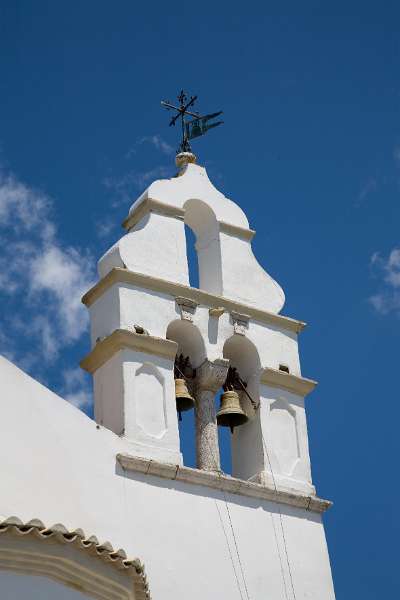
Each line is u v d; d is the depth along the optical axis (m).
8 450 27.56
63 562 25.50
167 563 28.66
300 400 32.47
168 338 31.66
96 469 28.66
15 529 25.16
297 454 31.83
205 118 34.56
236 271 32.97
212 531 29.61
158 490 29.30
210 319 31.89
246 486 30.50
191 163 34.12
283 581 30.09
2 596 24.81
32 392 28.42
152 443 29.66
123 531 28.38
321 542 31.11
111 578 26.09
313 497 31.34
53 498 27.70
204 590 28.89
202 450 30.75
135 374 30.25
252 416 31.83
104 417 30.14
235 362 32.47
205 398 31.30
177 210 32.69
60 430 28.48
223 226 33.41
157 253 31.86
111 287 31.08
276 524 30.64
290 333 33.06
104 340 30.47
